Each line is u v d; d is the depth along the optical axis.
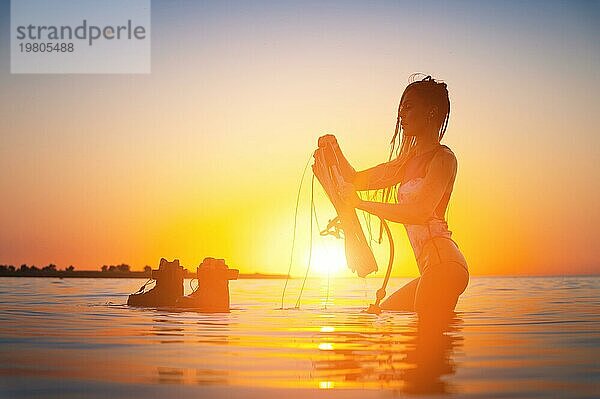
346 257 4.27
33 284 9.38
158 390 1.74
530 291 8.09
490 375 1.95
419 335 2.95
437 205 4.20
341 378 1.90
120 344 2.62
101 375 1.94
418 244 4.20
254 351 2.41
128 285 9.00
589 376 1.95
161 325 3.38
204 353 2.36
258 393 1.71
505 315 4.16
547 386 1.81
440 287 4.02
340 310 4.57
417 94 4.29
